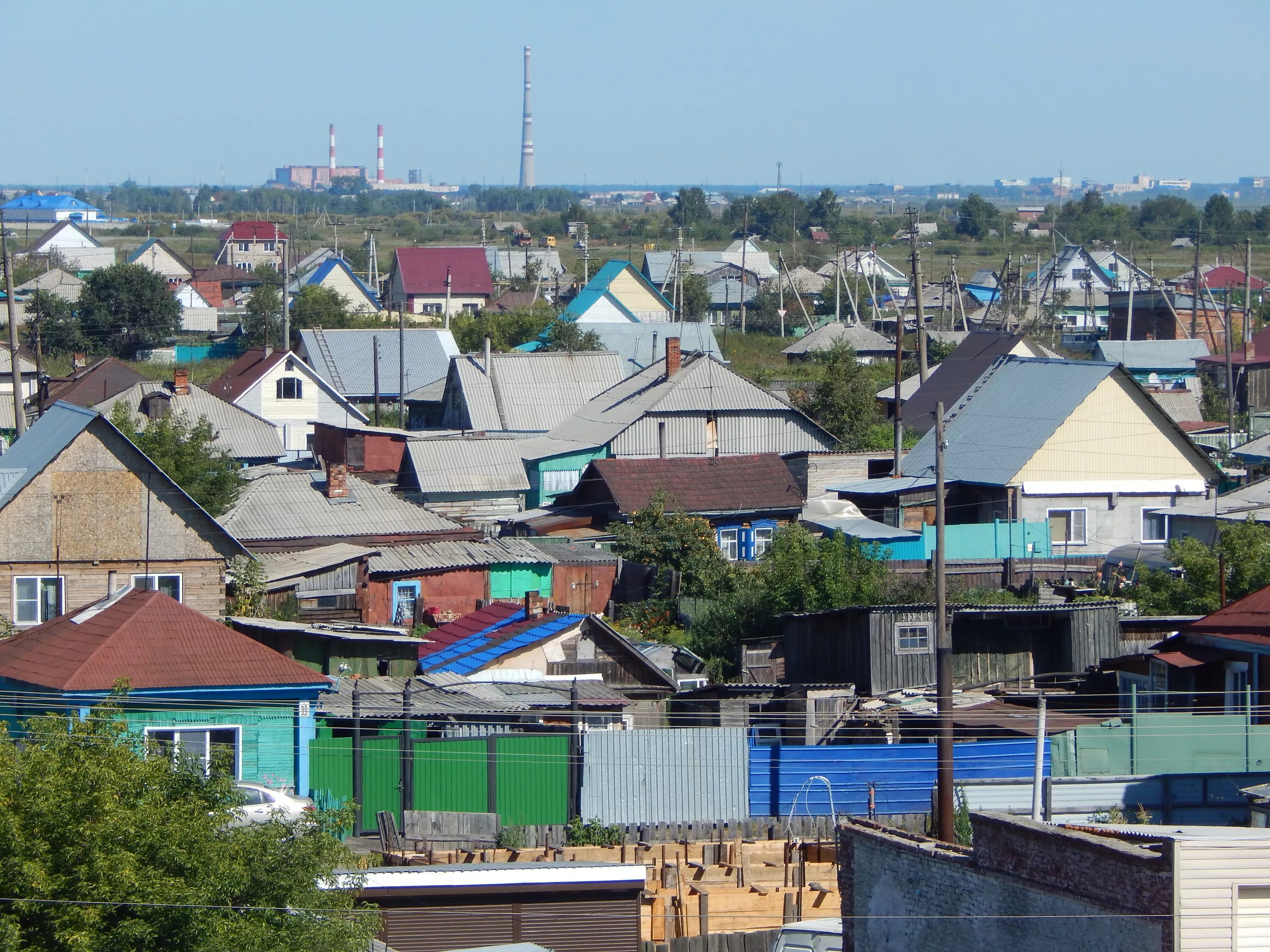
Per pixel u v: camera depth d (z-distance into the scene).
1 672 95.44
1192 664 102.62
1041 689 115.69
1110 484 180.62
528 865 79.06
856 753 100.88
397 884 76.38
